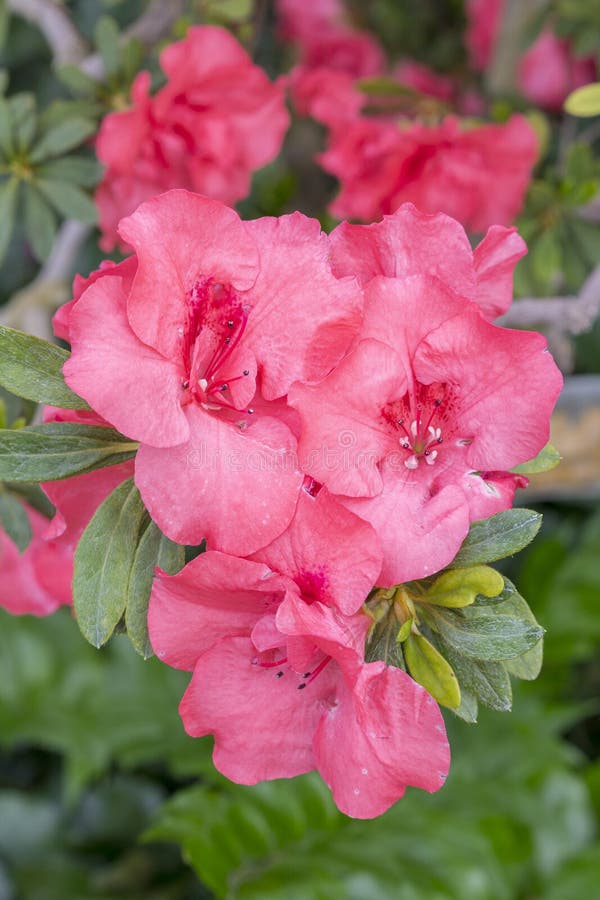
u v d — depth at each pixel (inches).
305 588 14.9
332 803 25.4
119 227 14.5
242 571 14.6
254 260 15.0
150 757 27.4
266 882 23.9
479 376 15.1
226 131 21.3
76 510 16.0
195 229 14.8
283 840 25.0
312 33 32.3
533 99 28.9
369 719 14.6
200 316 15.1
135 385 14.5
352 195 23.0
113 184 21.5
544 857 26.4
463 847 25.2
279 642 14.9
